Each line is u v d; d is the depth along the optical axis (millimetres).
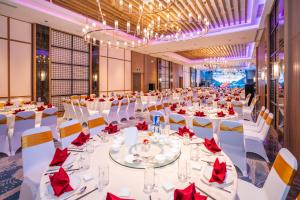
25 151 2135
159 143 2137
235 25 7895
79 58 9562
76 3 5883
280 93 4723
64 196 1188
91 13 6711
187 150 1941
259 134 3787
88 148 1869
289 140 3525
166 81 18750
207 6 6078
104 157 1779
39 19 6914
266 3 5547
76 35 9305
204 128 3189
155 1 5406
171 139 2207
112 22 7660
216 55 17047
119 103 6797
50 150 2369
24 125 3900
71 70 9141
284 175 1410
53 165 1594
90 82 10125
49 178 1338
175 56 16531
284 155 1531
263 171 3121
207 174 1419
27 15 6512
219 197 1182
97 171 1509
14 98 6949
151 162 1646
